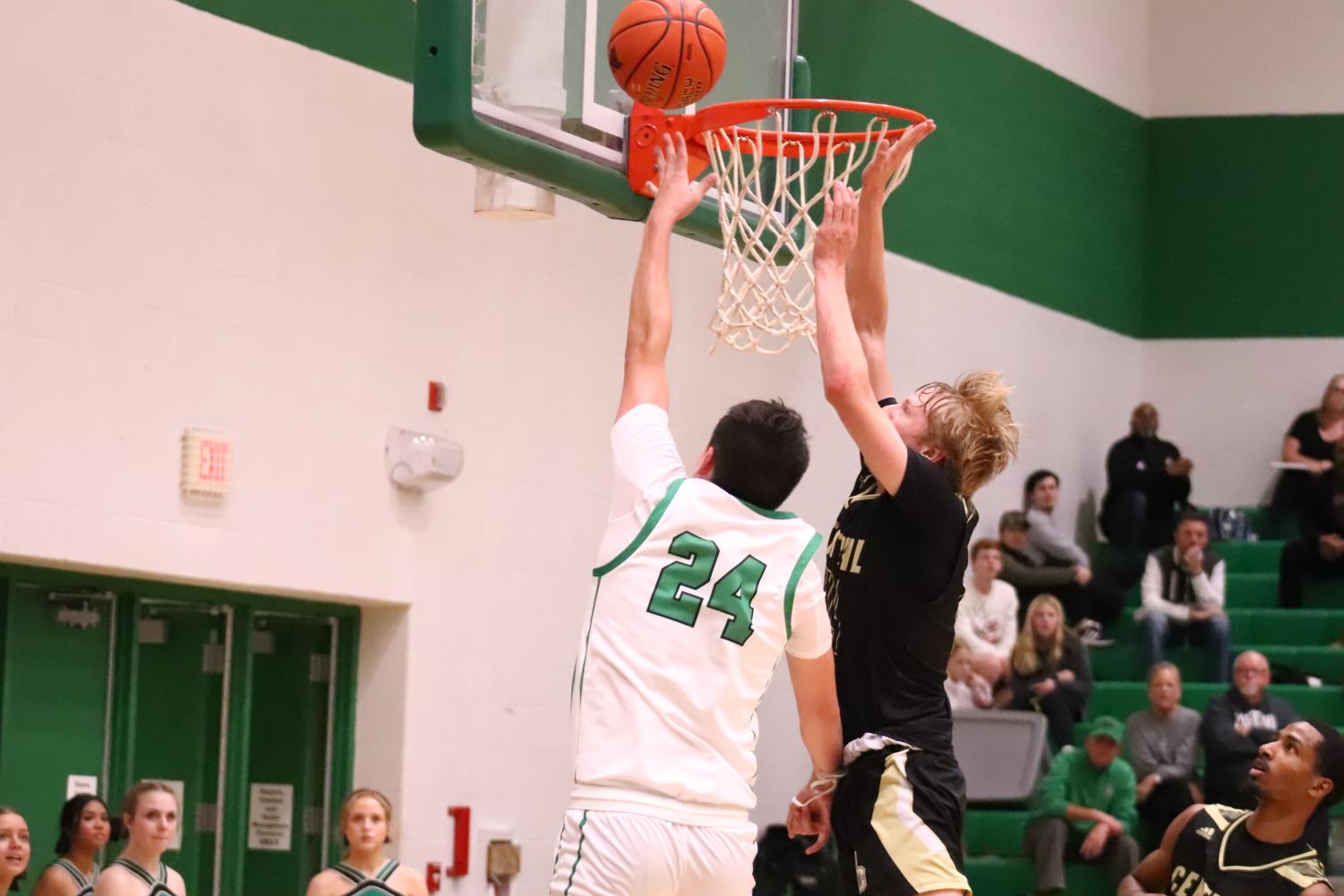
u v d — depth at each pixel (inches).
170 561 319.6
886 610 169.3
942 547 165.9
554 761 395.2
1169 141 618.5
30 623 319.3
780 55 259.8
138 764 346.3
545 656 394.6
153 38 321.4
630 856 141.5
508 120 205.3
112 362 311.9
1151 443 561.3
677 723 144.9
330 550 349.1
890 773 169.0
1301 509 570.6
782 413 154.6
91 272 309.3
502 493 386.9
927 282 513.0
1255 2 613.0
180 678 353.1
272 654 373.7
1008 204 548.7
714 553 148.2
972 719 457.7
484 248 385.4
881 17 499.8
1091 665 509.7
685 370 434.3
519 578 389.4
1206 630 510.0
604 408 414.0
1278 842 216.8
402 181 368.5
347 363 354.6
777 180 227.9
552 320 401.4
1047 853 426.9
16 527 295.9
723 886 145.3
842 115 264.4
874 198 192.7
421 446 361.1
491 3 207.5
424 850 365.4
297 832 368.2
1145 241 617.6
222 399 330.3
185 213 325.7
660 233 172.4
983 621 480.7
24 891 314.8
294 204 345.7
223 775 354.0
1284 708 437.7
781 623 150.1
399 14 370.9
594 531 409.4
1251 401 602.2
